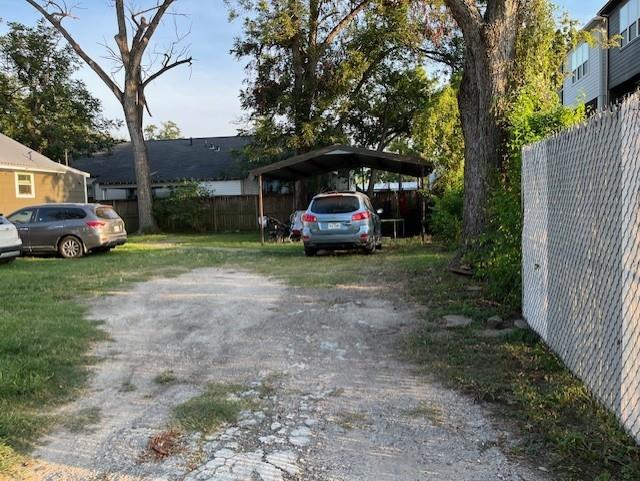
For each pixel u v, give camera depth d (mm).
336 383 4551
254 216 28312
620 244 3393
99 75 26234
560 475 2996
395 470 3133
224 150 36781
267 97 24562
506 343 5277
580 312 4113
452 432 3584
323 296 8000
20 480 3053
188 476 3080
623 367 3322
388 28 23734
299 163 18531
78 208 14609
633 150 3203
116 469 3178
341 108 24703
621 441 3217
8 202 20844
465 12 8164
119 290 8984
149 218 26688
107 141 34938
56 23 25531
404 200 20484
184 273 10930
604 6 20625
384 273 9758
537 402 3869
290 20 22672
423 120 17312
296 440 3518
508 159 7777
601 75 21375
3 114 31984
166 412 3994
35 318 6723
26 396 4199
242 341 5871
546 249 5047
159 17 25547
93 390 4477
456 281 8242
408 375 4664
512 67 8320
